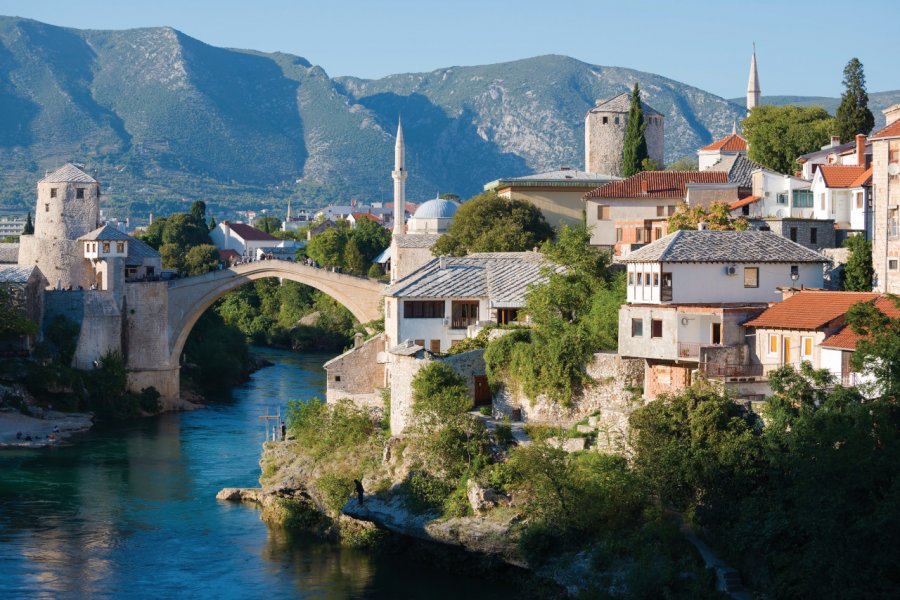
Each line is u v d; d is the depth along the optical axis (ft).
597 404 285.43
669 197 455.63
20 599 255.09
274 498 322.34
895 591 194.59
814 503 204.95
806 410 224.94
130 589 261.65
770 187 410.11
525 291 362.33
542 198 534.37
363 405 339.57
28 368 495.00
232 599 254.47
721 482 233.55
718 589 215.92
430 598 250.78
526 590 244.22
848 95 485.97
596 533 244.22
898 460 204.54
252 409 524.52
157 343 552.41
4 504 335.67
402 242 579.48
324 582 263.29
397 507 279.49
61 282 575.38
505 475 263.90
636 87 593.01
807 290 274.77
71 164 590.14
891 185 309.63
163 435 456.04
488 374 307.58
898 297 242.78
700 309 267.59
